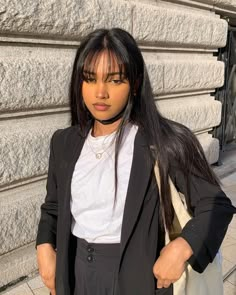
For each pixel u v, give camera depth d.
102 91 1.21
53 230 1.51
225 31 5.61
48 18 2.82
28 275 3.05
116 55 1.19
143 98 1.28
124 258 1.23
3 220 2.75
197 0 4.88
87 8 3.15
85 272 1.32
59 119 3.14
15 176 2.78
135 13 3.76
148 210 1.24
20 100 2.73
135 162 1.23
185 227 1.20
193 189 1.23
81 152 1.37
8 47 2.73
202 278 1.36
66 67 3.04
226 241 3.68
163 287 1.23
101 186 1.27
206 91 5.50
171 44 4.51
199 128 5.28
